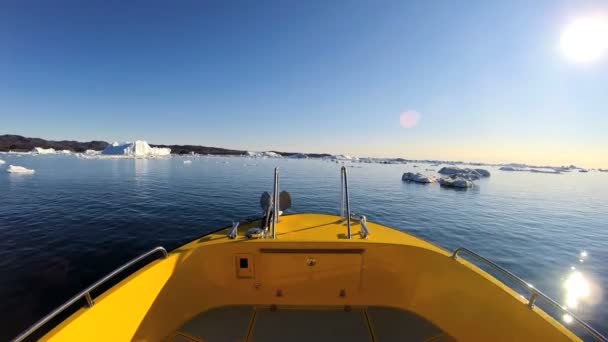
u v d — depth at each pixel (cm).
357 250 321
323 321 306
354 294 327
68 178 3044
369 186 3153
